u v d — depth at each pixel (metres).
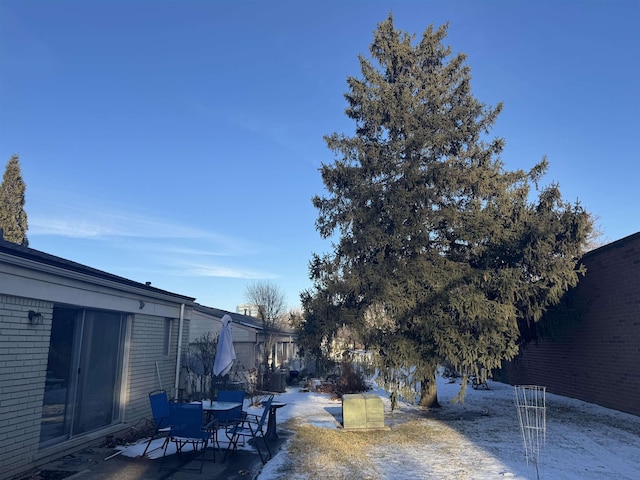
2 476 6.36
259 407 15.49
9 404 6.56
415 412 14.08
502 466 7.62
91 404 9.00
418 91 15.68
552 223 11.63
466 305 11.73
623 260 12.20
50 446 7.63
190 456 8.18
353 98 15.62
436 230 13.69
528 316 12.73
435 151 14.62
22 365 6.86
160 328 12.06
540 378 17.97
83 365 8.77
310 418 13.27
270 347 26.22
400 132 15.02
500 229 12.44
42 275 7.27
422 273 12.47
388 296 12.38
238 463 7.83
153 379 11.49
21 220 27.64
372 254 14.04
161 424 8.23
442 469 7.53
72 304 8.12
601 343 13.29
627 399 11.98
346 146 14.38
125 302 10.05
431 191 13.12
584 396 14.34
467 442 9.65
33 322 7.10
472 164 14.62
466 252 13.60
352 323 12.96
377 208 13.52
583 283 14.17
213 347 19.53
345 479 6.96
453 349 11.73
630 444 9.00
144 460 7.77
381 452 8.88
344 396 11.94
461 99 15.52
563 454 8.34
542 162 14.41
